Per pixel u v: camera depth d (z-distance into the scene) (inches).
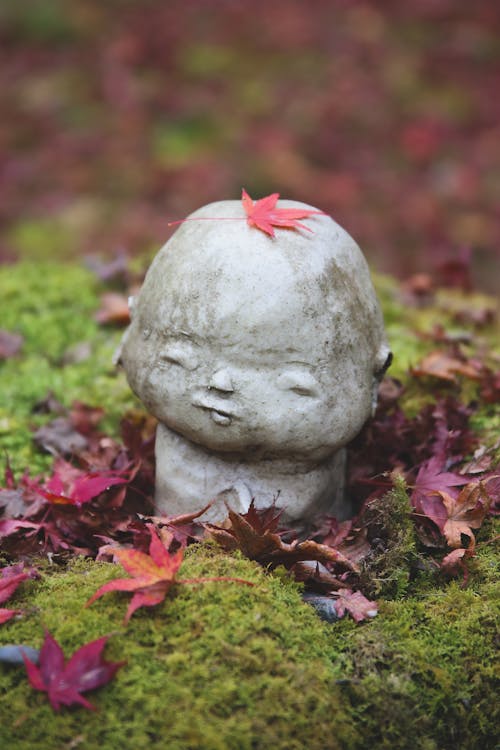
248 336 73.8
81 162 255.6
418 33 340.5
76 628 70.1
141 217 229.5
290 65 313.7
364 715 69.4
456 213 244.4
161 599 70.3
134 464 95.7
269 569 79.5
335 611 75.9
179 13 341.7
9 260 205.5
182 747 63.2
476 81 311.1
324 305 75.2
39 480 95.9
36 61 304.2
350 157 267.4
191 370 76.3
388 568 79.0
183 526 83.2
